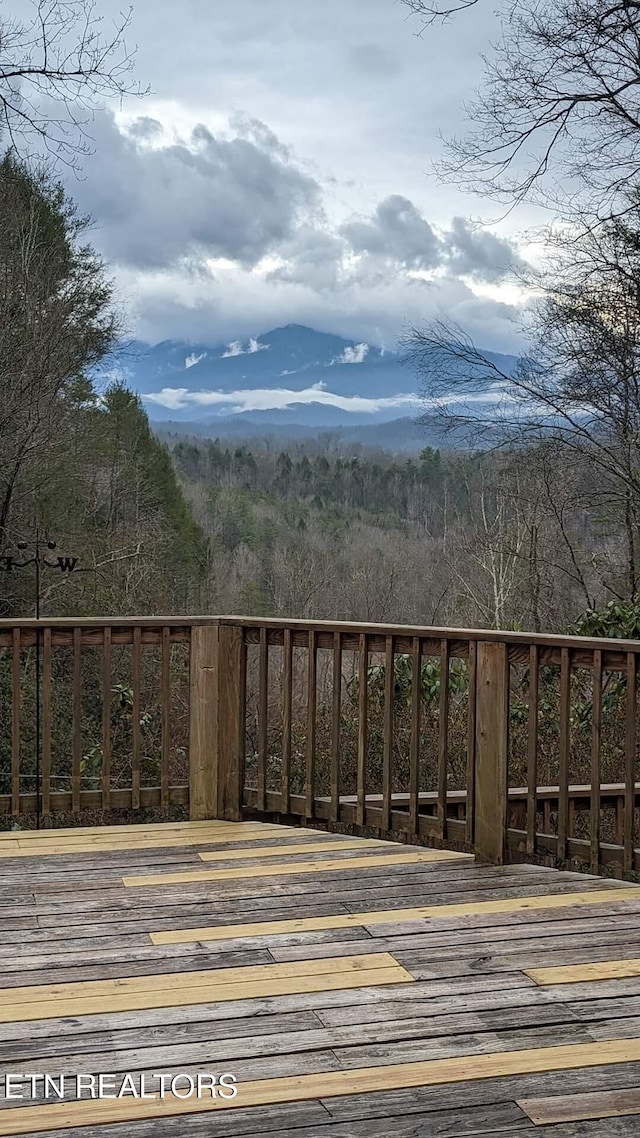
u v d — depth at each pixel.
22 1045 2.57
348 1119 2.25
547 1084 2.40
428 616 20.95
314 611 23.95
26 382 13.77
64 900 3.59
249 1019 2.72
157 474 21.78
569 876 3.93
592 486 11.21
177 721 13.01
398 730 8.83
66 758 12.35
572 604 13.07
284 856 4.13
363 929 3.37
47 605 15.26
